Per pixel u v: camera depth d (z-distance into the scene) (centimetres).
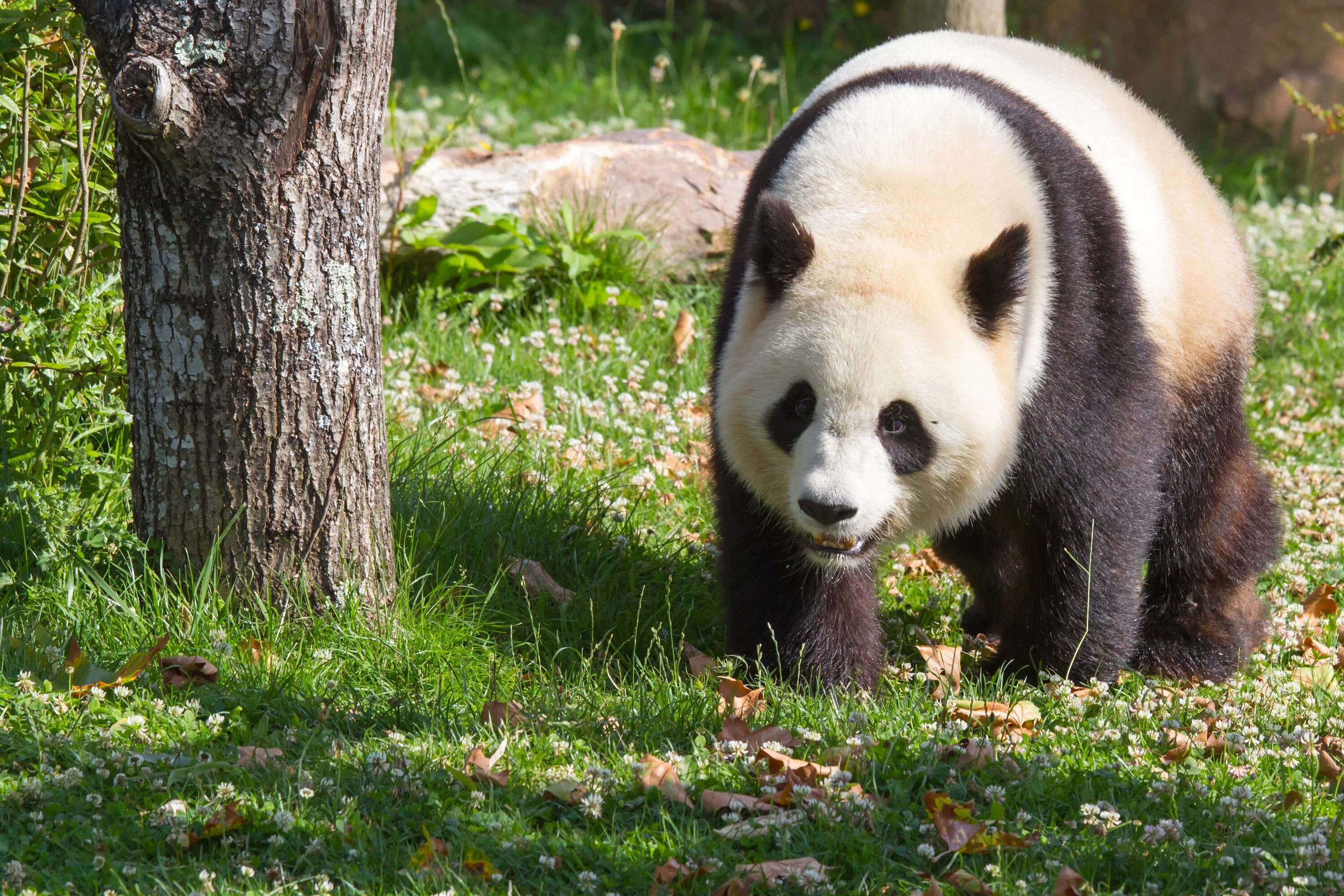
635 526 1043
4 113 924
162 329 771
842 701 823
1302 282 1700
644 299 1509
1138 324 851
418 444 1067
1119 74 2673
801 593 850
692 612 945
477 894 566
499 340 1389
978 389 763
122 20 723
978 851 619
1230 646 973
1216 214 992
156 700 696
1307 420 1380
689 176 1595
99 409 841
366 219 794
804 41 2769
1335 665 932
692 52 2658
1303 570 1077
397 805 636
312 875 572
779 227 765
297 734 693
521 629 882
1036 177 823
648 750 725
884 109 839
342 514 817
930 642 966
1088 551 847
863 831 630
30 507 820
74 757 646
